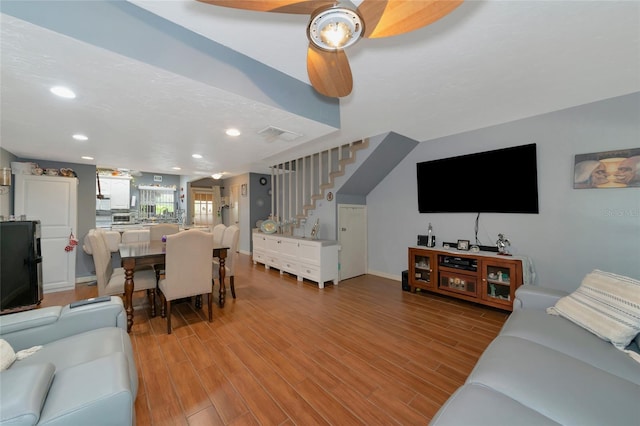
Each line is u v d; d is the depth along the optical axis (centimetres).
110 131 267
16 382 89
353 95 241
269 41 171
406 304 330
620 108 250
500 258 297
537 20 146
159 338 241
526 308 203
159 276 310
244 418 149
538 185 300
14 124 245
